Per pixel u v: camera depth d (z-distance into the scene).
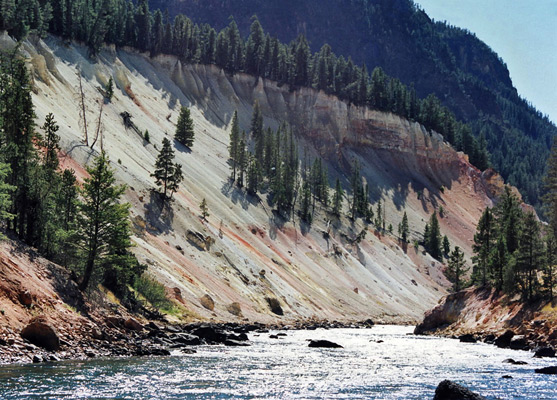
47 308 42.72
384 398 31.28
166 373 35.88
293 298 115.06
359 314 129.12
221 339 58.38
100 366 35.94
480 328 79.56
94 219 54.03
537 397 32.62
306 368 42.38
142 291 71.94
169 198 115.06
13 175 53.56
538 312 70.00
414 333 93.50
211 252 108.25
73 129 117.25
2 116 56.56
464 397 28.11
